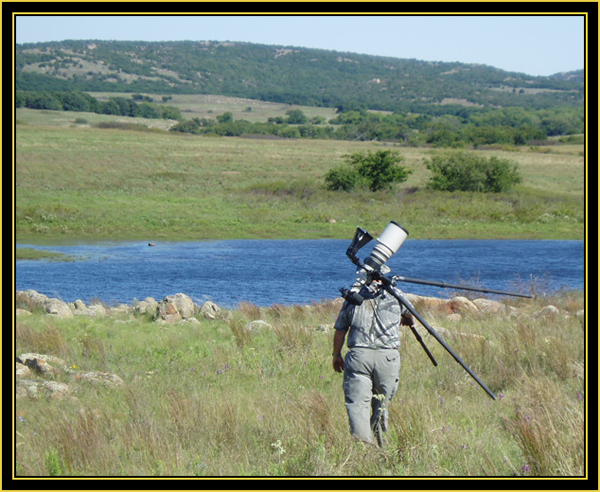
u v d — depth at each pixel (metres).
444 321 10.85
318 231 30.69
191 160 59.66
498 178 42.50
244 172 53.81
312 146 85.56
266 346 8.77
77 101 138.38
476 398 5.92
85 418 4.84
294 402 5.35
